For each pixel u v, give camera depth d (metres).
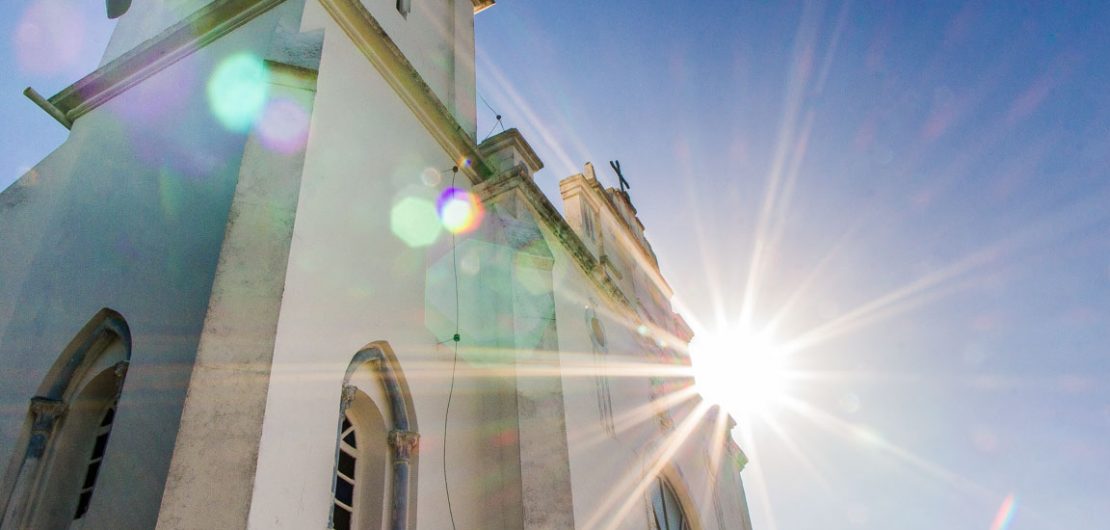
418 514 10.35
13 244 12.17
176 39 12.74
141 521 7.26
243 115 10.44
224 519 7.18
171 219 10.10
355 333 10.27
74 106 13.58
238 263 8.88
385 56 13.59
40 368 10.18
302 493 8.30
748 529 22.94
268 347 8.45
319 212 10.42
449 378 12.20
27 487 9.23
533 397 12.55
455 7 18.77
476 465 11.98
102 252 10.70
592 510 12.69
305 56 11.16
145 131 11.91
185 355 8.34
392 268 11.73
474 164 15.45
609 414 15.26
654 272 23.41
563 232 16.33
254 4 12.34
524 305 13.51
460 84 17.34
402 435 10.68
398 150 13.19
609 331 17.30
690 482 18.92
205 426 7.61
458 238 14.11
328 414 9.18
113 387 10.03
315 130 11.08
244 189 9.47
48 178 12.79
